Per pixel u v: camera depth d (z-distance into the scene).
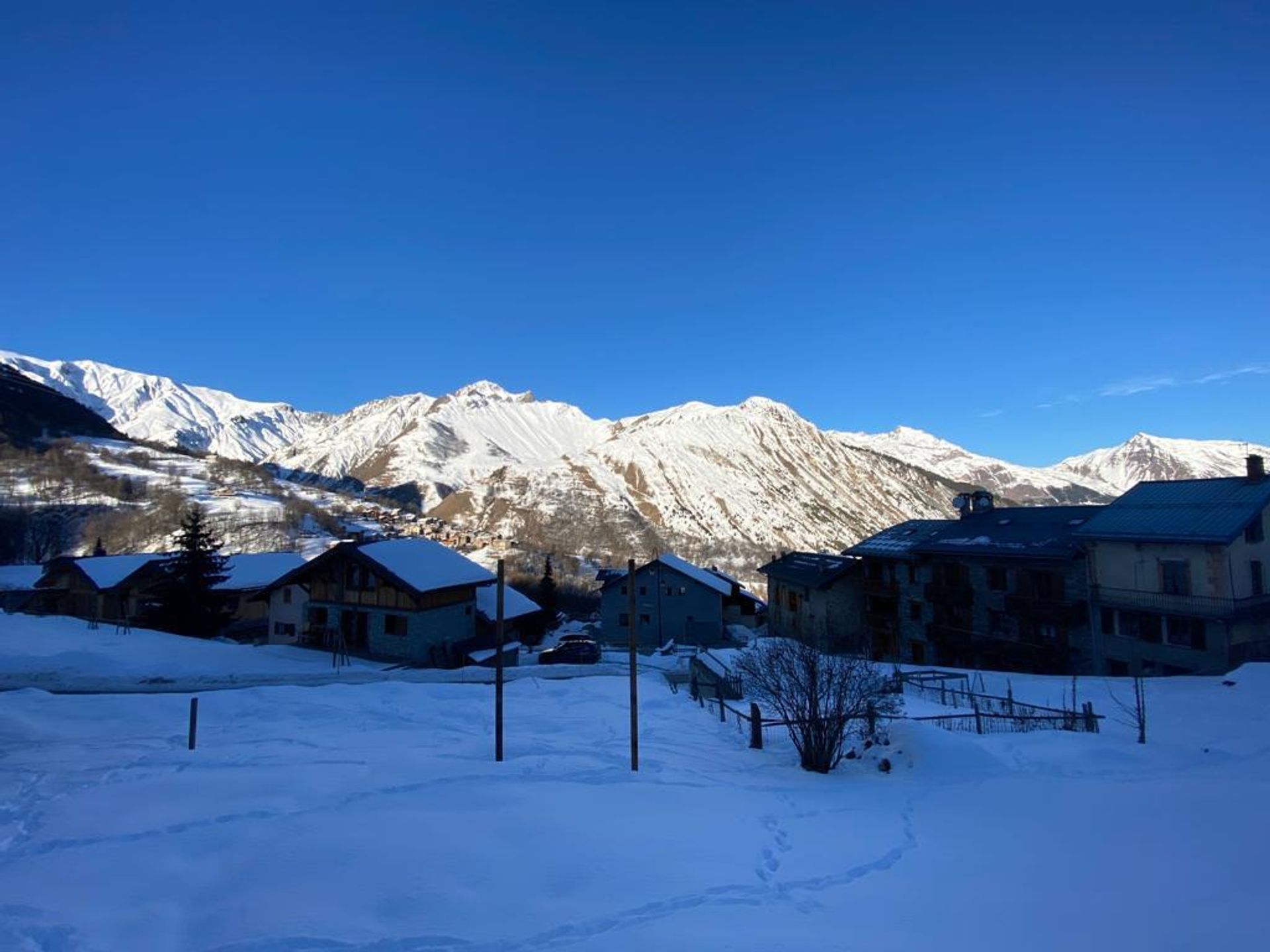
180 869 8.11
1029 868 8.17
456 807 10.08
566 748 16.11
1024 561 39.22
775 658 19.77
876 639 50.94
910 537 50.94
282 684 29.67
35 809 10.70
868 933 6.41
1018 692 27.39
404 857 8.29
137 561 56.53
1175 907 6.78
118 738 16.88
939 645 44.81
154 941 6.55
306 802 10.77
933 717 20.02
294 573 44.34
